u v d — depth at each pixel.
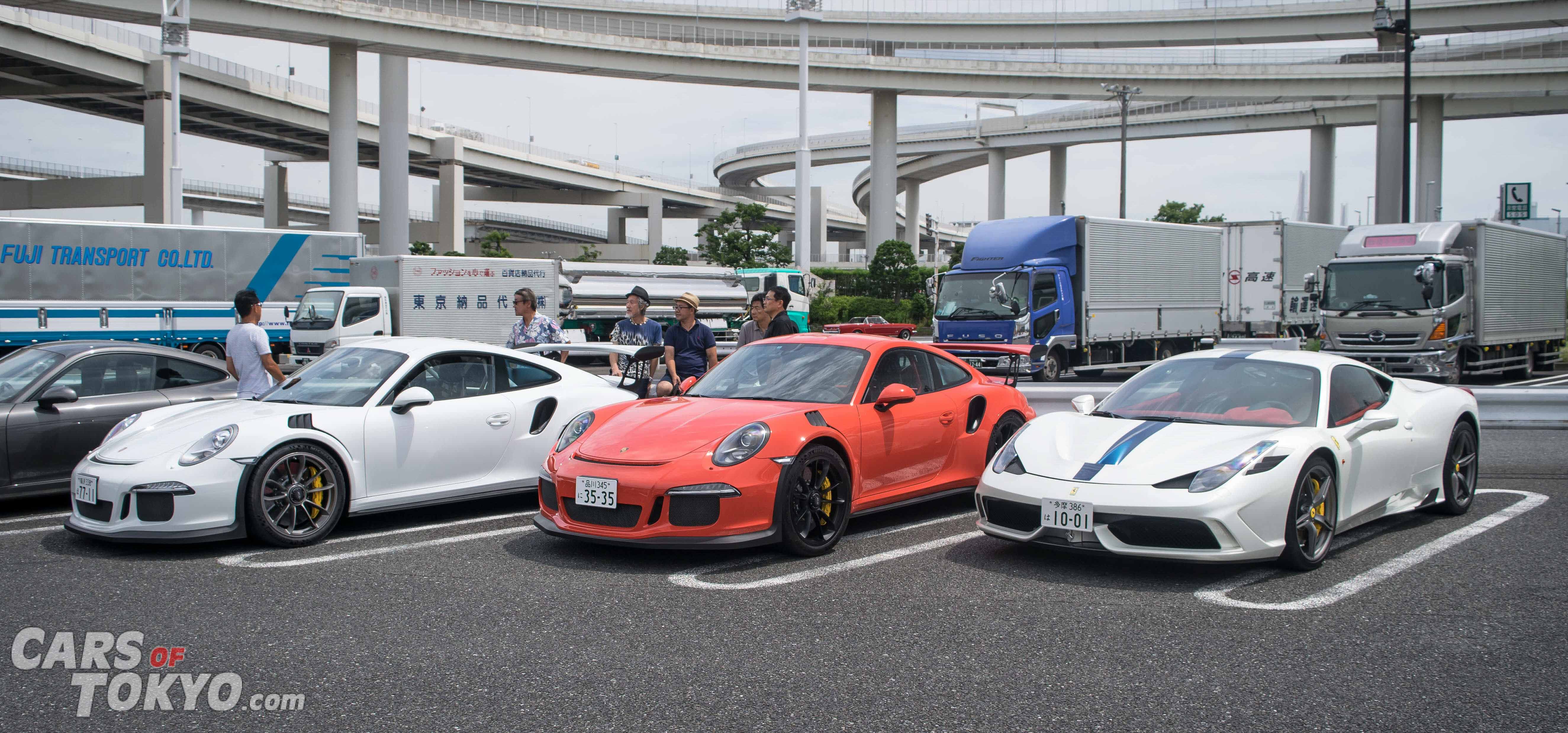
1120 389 6.41
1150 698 3.48
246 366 7.62
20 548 5.87
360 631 4.26
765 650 4.01
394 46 48.66
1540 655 3.89
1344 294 17.72
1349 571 5.25
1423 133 54.00
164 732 3.21
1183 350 22.44
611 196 97.81
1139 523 4.95
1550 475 8.35
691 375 8.91
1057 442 5.66
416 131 71.38
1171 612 4.53
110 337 19.91
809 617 4.47
